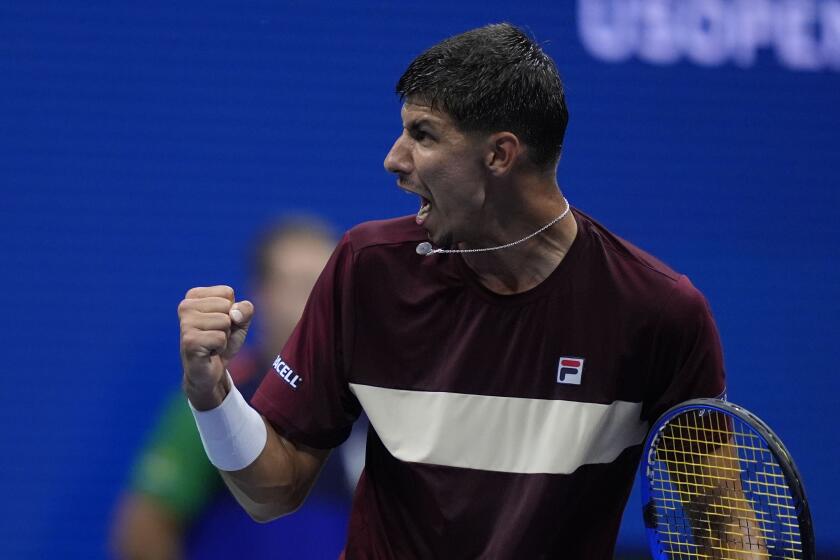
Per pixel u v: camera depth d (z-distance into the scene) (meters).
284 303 15.74
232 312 8.57
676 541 9.44
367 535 9.25
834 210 18.98
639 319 8.66
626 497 9.26
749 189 18.86
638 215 18.64
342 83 17.80
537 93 8.32
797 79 18.94
